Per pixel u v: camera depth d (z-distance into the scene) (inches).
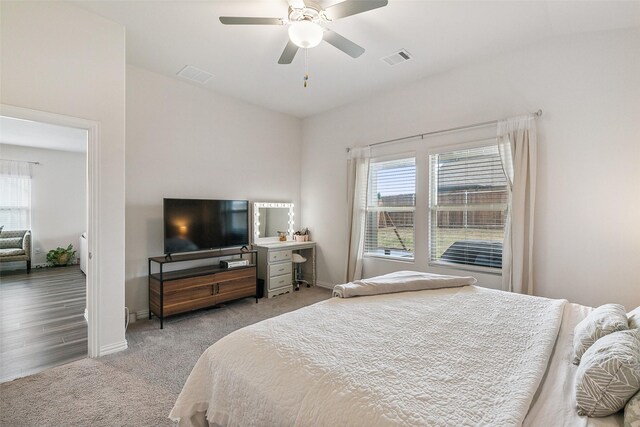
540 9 92.4
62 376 85.2
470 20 98.8
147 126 135.9
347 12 81.0
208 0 90.9
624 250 96.5
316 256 195.3
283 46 115.6
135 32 106.9
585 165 102.7
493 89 122.9
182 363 93.3
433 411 34.9
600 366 36.6
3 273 218.7
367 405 36.5
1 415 68.6
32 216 242.8
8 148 233.0
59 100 91.0
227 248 167.2
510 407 35.1
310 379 42.3
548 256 109.6
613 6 87.4
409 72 137.1
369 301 76.7
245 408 45.3
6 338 109.7
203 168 155.6
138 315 132.3
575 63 104.7
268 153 186.9
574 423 34.5
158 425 66.3
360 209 166.1
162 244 140.5
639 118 94.1
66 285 183.8
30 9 86.4
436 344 52.4
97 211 97.8
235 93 162.1
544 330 57.4
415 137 147.3
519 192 111.6
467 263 133.3
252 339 53.7
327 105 180.1
